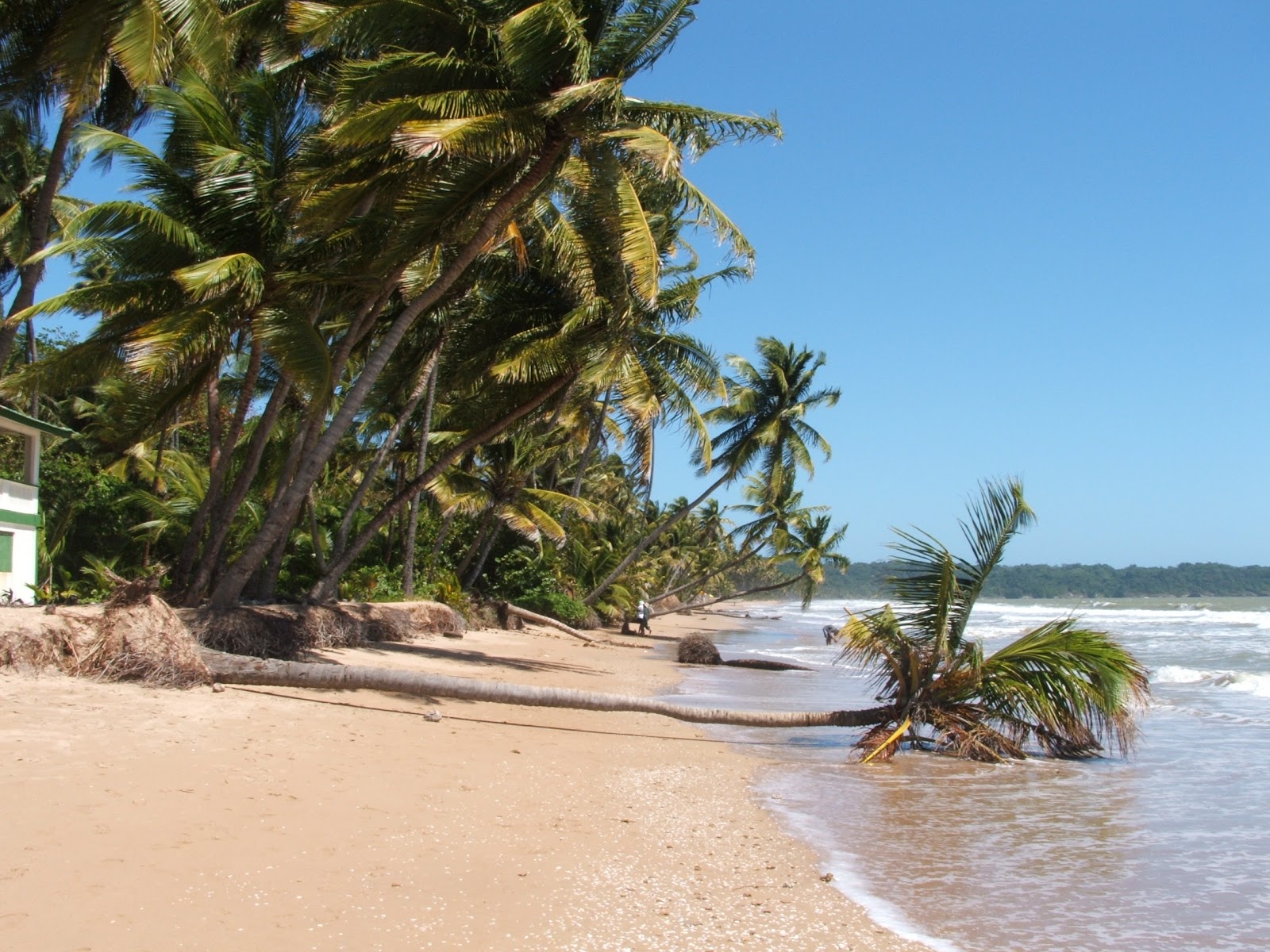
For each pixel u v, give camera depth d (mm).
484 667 17859
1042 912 6113
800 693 18750
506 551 35250
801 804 9062
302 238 15234
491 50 14070
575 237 17141
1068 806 9219
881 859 7270
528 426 22938
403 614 20328
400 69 13477
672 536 68812
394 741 9617
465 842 6590
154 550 26500
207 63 15125
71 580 23922
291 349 13422
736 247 15062
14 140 20781
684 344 22125
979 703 12750
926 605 12555
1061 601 189250
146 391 15422
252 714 9703
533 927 5199
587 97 13156
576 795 8477
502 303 19703
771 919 5699
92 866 5191
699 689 19391
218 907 4930
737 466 37031
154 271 14039
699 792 9250
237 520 24453
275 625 14719
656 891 6027
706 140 14992
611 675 20453
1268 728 14773
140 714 8812
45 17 15086
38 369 14133
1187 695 19641
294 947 4590
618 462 52875
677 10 14398
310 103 16953
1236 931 5836
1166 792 9938
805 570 48688
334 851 6012
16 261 21438
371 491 32469
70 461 27578
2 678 9227
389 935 4871
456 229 15391
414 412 26031
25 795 6141
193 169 14391
